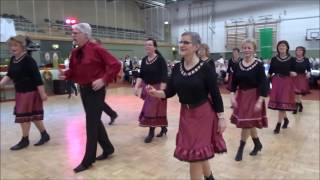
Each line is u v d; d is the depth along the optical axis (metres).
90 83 3.09
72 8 16.12
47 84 10.64
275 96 4.54
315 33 14.08
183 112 2.30
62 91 10.68
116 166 3.27
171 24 19.50
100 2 17.44
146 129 4.95
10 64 3.81
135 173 3.07
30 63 3.79
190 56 2.18
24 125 3.95
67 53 13.45
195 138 2.22
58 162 3.42
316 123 5.29
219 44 17.41
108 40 15.40
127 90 11.84
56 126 5.23
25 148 3.96
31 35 12.02
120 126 5.18
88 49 3.05
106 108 5.25
